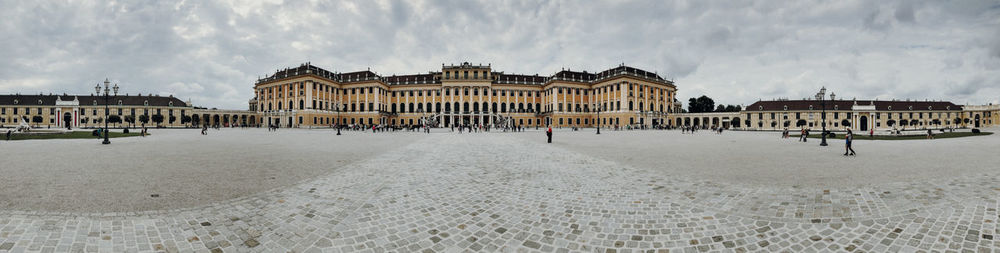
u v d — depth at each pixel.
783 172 10.18
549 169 10.78
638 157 14.27
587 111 91.88
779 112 87.31
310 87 78.25
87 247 4.42
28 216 5.46
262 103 88.62
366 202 6.58
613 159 13.52
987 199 6.75
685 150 17.75
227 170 10.41
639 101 80.81
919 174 9.77
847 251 4.41
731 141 26.56
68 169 10.27
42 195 6.86
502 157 14.19
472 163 12.23
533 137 33.25
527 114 94.50
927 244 4.58
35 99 89.25
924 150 17.72
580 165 11.73
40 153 14.89
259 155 14.79
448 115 91.31
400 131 54.88
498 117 89.75
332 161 12.76
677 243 4.69
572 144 22.50
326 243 4.63
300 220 5.50
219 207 6.15
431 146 20.44
